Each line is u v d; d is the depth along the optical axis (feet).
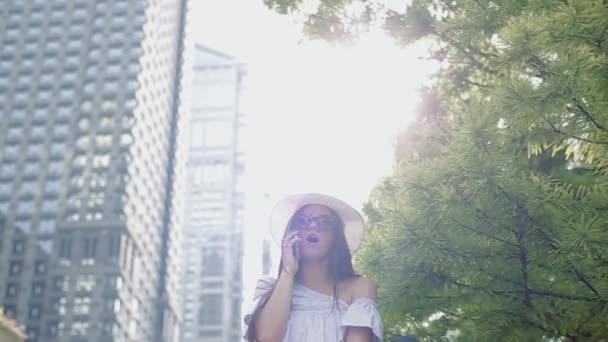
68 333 441.27
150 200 522.88
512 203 15.87
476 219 16.28
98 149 484.74
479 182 15.57
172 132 583.99
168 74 589.32
